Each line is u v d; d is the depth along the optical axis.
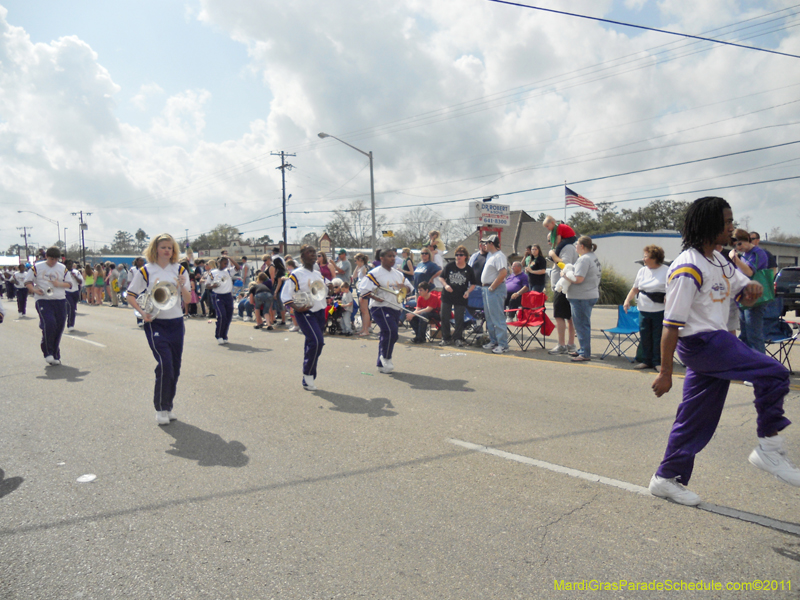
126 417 5.58
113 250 127.62
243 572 2.74
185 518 3.33
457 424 5.16
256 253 86.94
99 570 2.78
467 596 2.51
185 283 5.41
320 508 3.45
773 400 3.07
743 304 3.34
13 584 2.66
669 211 58.78
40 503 3.58
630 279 24.95
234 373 7.76
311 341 6.57
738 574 2.66
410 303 11.02
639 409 5.61
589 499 3.51
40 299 8.39
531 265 11.67
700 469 3.99
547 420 5.25
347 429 5.06
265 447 4.60
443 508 3.42
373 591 2.56
